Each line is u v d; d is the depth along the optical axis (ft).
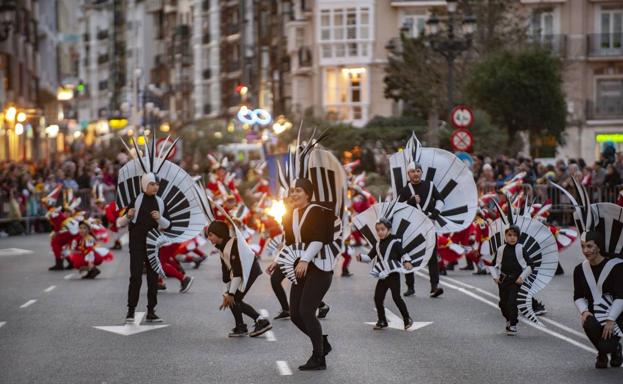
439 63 187.62
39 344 50.24
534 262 52.85
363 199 92.22
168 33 403.54
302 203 42.96
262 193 97.55
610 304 42.60
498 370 43.24
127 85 438.81
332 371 43.11
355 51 242.78
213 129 234.58
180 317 58.29
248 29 320.91
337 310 60.59
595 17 230.48
